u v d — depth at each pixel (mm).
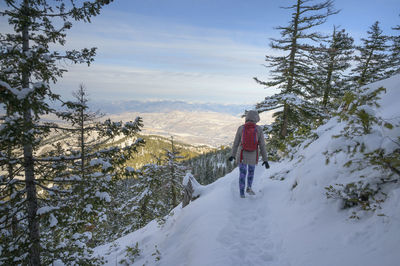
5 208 4180
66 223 4586
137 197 16484
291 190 4320
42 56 3998
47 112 3818
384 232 2146
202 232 3785
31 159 4582
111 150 4781
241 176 4801
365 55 18859
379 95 4555
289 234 3176
